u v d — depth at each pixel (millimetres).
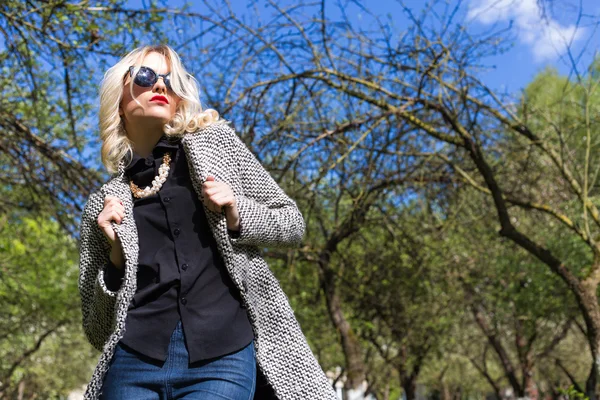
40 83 8344
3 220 9016
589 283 8438
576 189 8648
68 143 9250
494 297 16609
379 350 17750
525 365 18609
